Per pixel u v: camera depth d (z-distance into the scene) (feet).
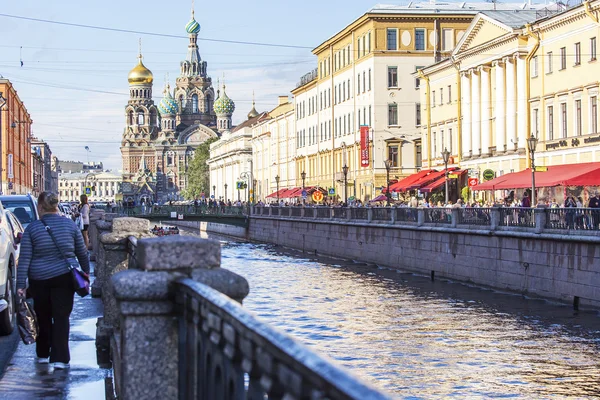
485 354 84.17
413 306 120.88
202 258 22.98
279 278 166.20
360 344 90.33
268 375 13.78
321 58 377.50
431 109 268.82
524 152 206.90
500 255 136.36
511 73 212.84
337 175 353.92
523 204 162.91
